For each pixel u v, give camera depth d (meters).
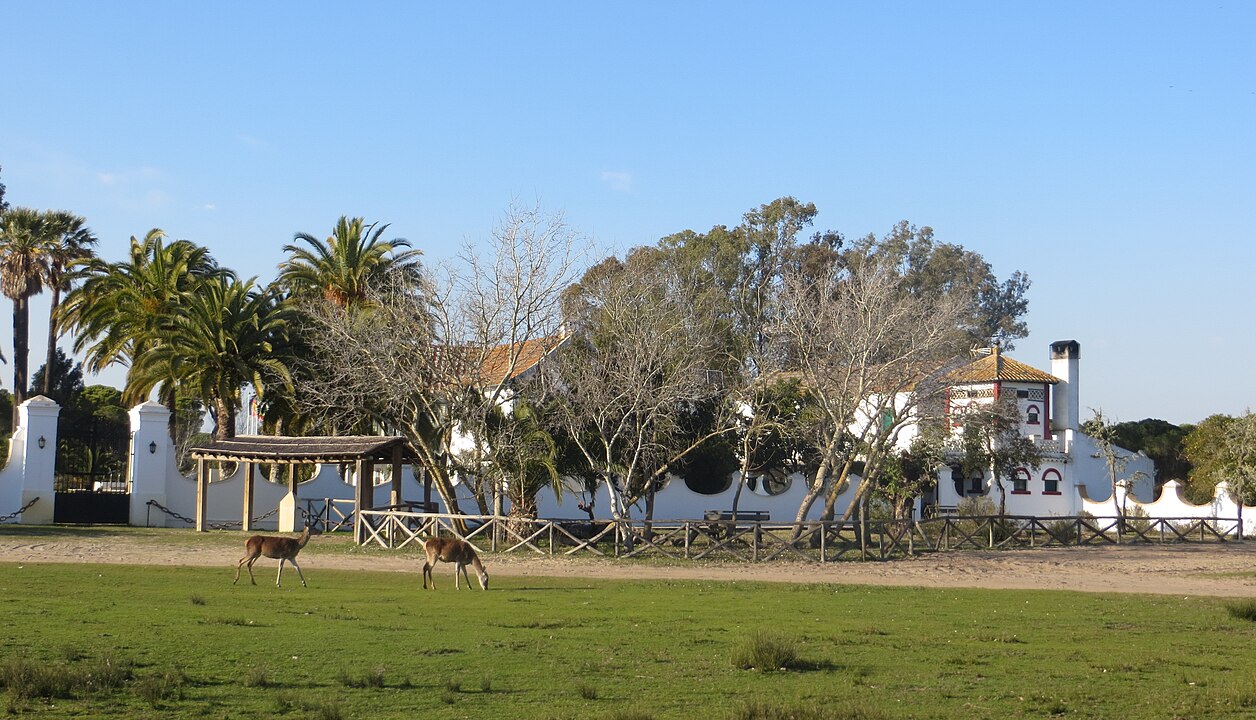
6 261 57.91
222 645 14.00
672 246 72.31
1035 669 14.20
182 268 45.28
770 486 56.09
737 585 25.02
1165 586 27.50
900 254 89.38
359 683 12.04
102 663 12.12
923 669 14.04
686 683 12.73
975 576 29.16
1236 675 13.95
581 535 35.03
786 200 75.94
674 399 35.00
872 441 37.56
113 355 45.31
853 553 33.34
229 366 42.59
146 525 42.88
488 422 34.22
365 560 29.39
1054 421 67.69
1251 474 51.53
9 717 10.12
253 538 22.22
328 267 46.47
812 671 13.71
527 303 34.00
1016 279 96.25
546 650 14.66
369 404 37.06
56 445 42.38
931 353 37.69
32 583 21.44
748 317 44.47
